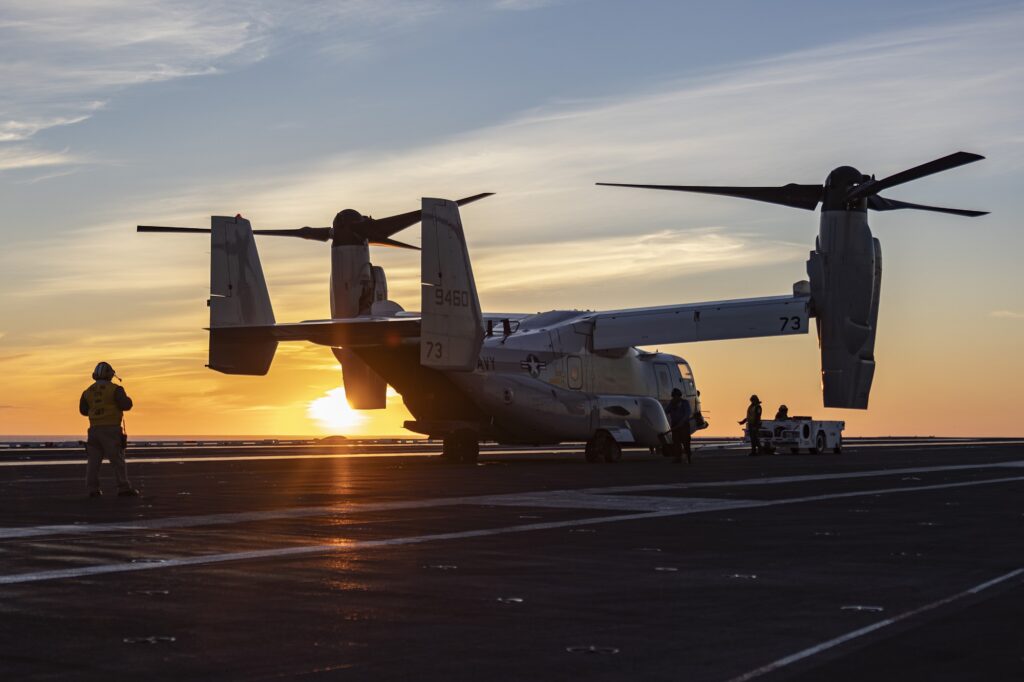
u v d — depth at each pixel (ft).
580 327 111.45
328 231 115.24
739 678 19.04
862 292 102.53
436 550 36.45
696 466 101.09
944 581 30.07
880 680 18.86
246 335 98.78
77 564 32.73
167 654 20.83
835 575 31.12
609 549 36.91
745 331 104.88
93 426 59.06
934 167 96.22
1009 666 19.86
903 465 104.53
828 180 103.19
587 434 109.91
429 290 89.25
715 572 31.65
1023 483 74.28
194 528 42.88
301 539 39.27
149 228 104.53
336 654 20.86
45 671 19.44
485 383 100.83
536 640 22.20
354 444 229.25
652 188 103.40
